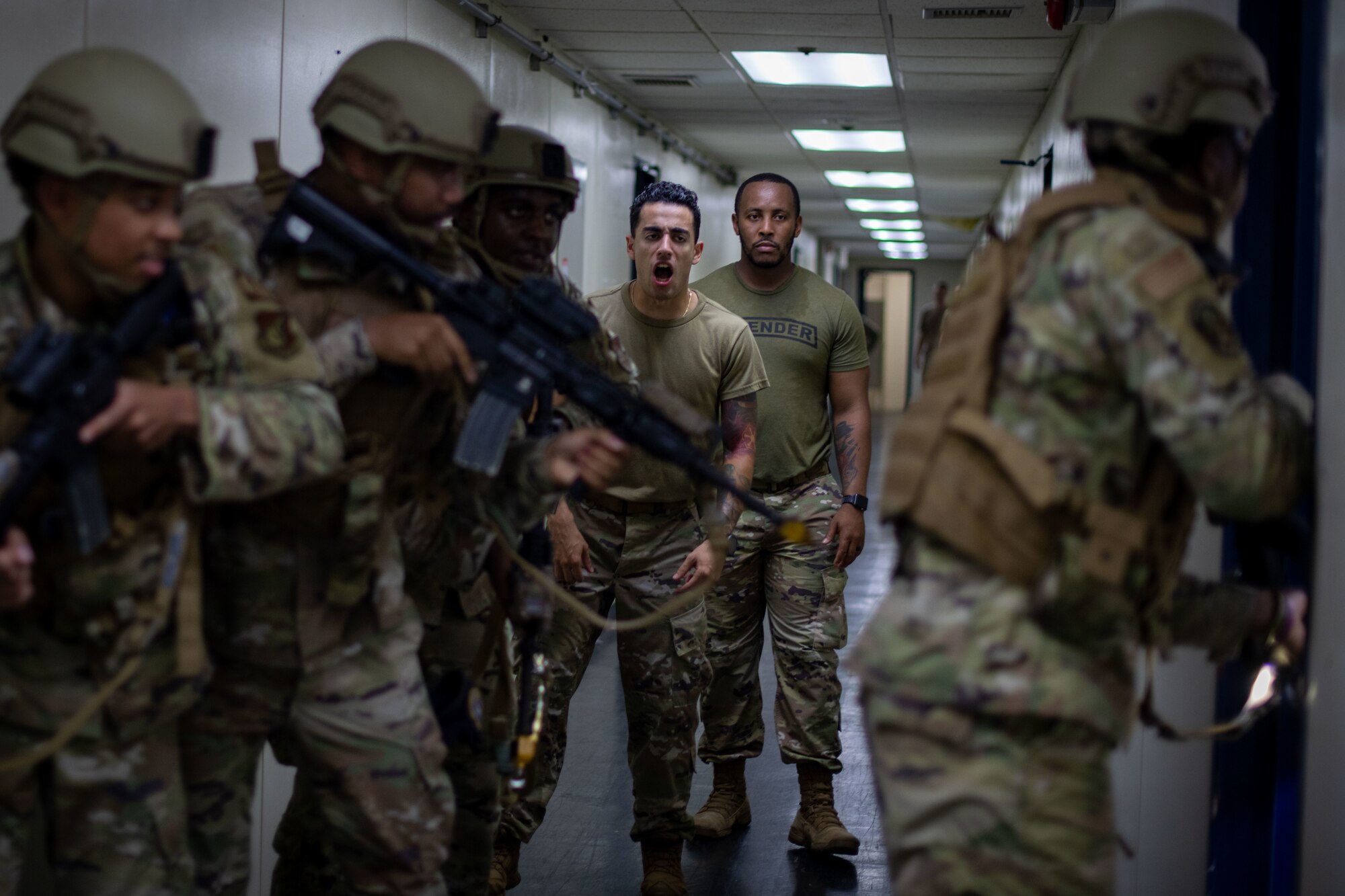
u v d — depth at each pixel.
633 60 6.93
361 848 2.03
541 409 2.38
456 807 2.54
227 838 2.08
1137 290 1.55
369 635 2.03
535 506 2.18
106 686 1.75
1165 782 2.45
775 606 3.60
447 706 2.20
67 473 1.61
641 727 3.18
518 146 2.47
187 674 1.80
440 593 2.47
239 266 1.88
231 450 1.72
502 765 2.42
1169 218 1.67
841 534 3.58
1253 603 1.89
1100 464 1.62
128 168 1.60
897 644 1.68
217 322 1.79
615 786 3.93
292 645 1.98
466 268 2.25
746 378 3.31
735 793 3.66
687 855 3.46
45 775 1.81
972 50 6.55
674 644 3.14
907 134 9.30
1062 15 4.22
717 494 3.27
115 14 2.54
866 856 3.47
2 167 2.17
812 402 3.68
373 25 4.05
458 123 1.91
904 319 27.44
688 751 3.18
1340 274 1.88
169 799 1.88
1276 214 2.13
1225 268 1.68
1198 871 2.24
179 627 1.79
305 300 2.01
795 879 3.30
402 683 2.04
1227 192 1.69
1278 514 1.62
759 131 9.36
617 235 7.98
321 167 2.06
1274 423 1.56
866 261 24.69
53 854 1.82
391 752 2.00
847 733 4.58
